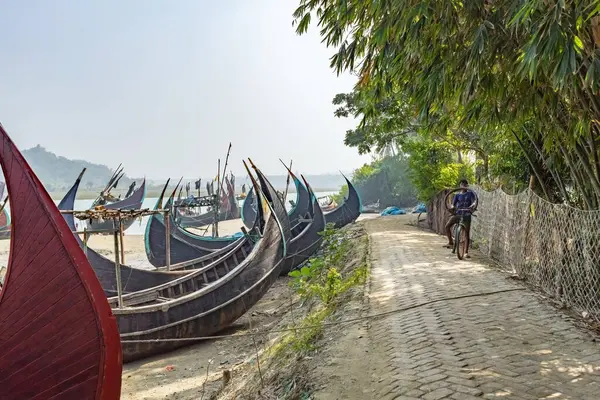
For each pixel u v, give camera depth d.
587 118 6.57
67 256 5.29
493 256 12.76
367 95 9.34
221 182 31.30
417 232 21.66
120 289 11.08
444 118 8.48
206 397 8.21
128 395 8.92
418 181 24.22
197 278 14.66
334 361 6.11
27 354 5.39
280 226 14.59
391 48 6.98
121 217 11.32
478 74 5.89
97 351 5.26
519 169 12.37
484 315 7.20
